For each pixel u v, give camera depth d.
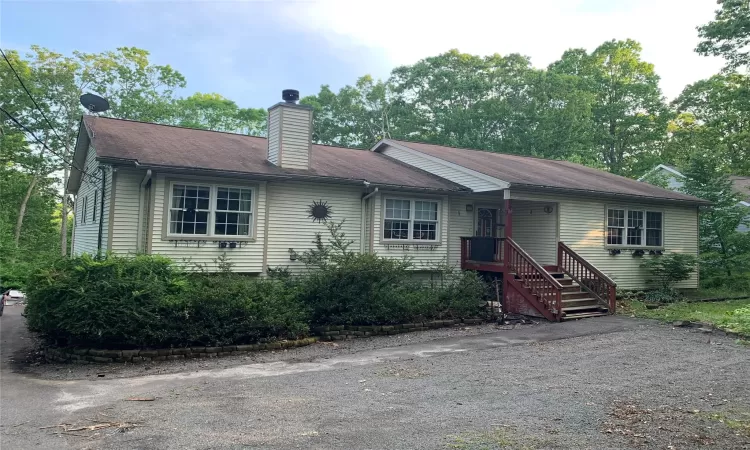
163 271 10.65
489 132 34.78
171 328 9.88
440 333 11.91
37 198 33.44
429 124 38.84
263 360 9.42
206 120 40.31
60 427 5.61
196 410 6.17
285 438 5.16
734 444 4.93
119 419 5.86
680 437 5.12
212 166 12.27
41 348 10.70
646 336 10.85
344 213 14.40
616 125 43.94
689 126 41.84
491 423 5.57
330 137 41.38
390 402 6.44
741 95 27.52
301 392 7.00
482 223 17.14
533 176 16.42
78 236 17.12
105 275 9.95
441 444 4.95
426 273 15.48
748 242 20.16
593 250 17.06
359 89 42.25
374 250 14.52
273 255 13.30
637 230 18.28
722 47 24.77
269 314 10.73
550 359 8.88
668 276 17.98
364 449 4.84
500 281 14.99
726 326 11.27
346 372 8.25
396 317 12.29
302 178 13.22
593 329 11.80
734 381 7.26
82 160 16.41
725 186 20.88
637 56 44.62
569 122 32.81
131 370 8.74
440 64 38.91
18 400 6.79
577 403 6.28
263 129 42.06
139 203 12.07
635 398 6.47
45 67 31.17
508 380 7.49
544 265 16.19
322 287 12.06
